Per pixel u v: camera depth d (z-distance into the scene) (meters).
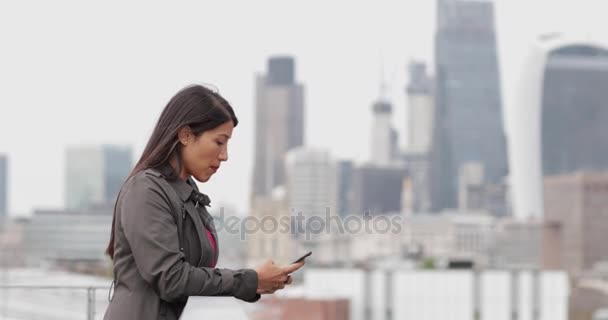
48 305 14.61
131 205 7.05
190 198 7.33
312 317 50.94
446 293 51.38
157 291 7.02
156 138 7.29
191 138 7.31
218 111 7.31
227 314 7.04
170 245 7.00
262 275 7.17
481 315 51.69
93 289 14.73
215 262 7.48
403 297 52.62
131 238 6.98
